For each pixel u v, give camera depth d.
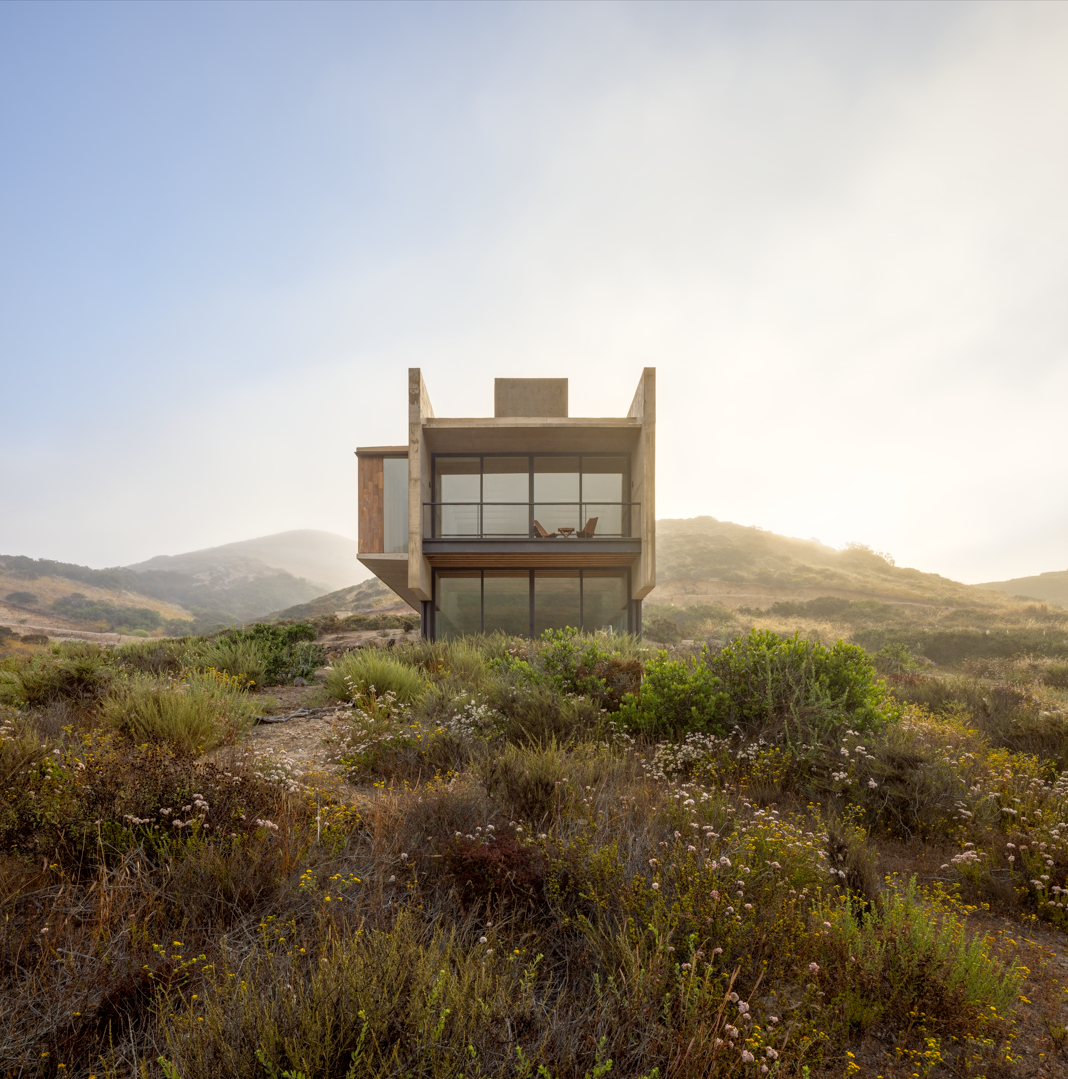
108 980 2.24
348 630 27.33
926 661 20.56
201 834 3.28
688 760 5.64
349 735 6.02
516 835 3.42
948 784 4.84
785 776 5.41
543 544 14.28
